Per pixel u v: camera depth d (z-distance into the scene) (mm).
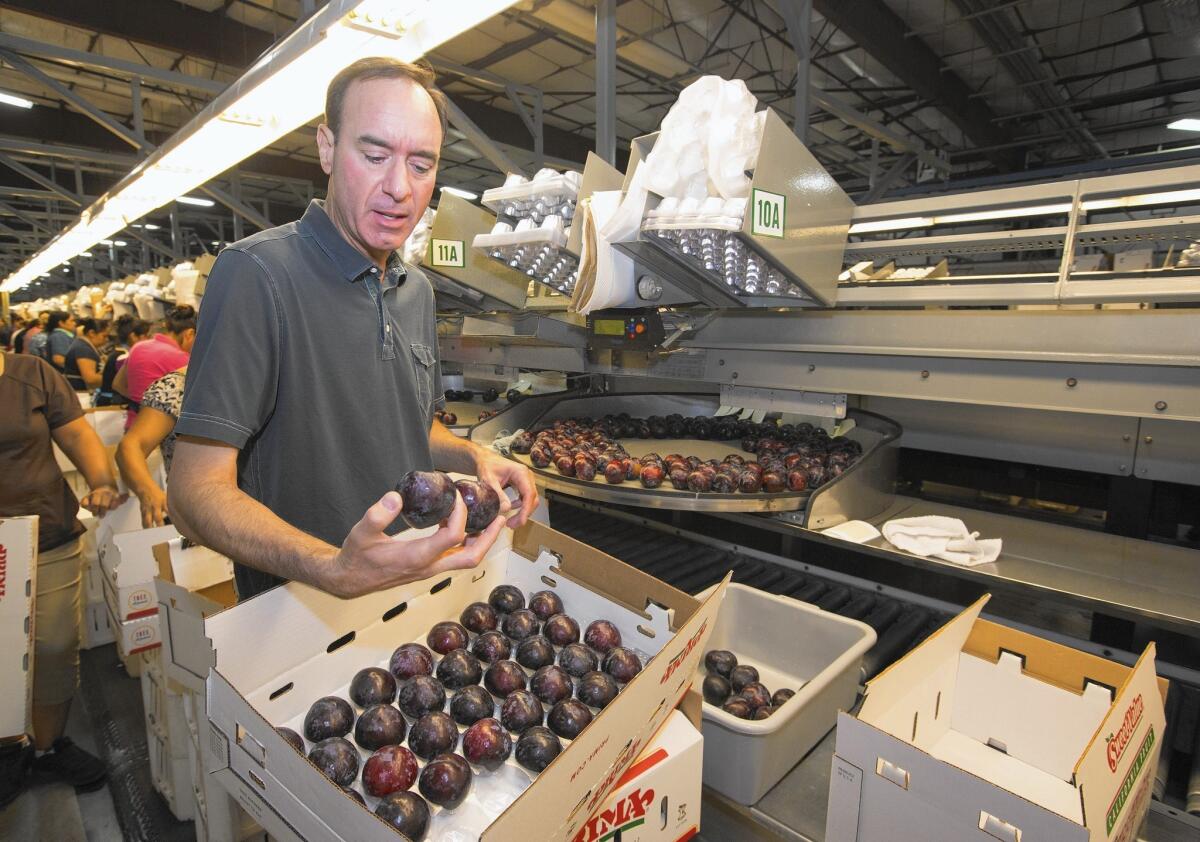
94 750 2186
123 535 1788
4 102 6801
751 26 5055
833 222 1775
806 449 2248
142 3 4414
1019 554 1738
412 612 1146
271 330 1002
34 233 15352
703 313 2230
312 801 655
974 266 5391
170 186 4160
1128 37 5223
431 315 1350
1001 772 1192
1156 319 1428
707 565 2264
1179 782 1362
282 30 4988
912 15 4863
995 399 1684
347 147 1001
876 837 896
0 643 1741
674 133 1538
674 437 2834
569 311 2271
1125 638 1760
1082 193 1529
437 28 1832
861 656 1427
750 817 1186
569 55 5664
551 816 670
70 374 6586
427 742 923
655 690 840
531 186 1882
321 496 1088
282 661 956
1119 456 1906
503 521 818
